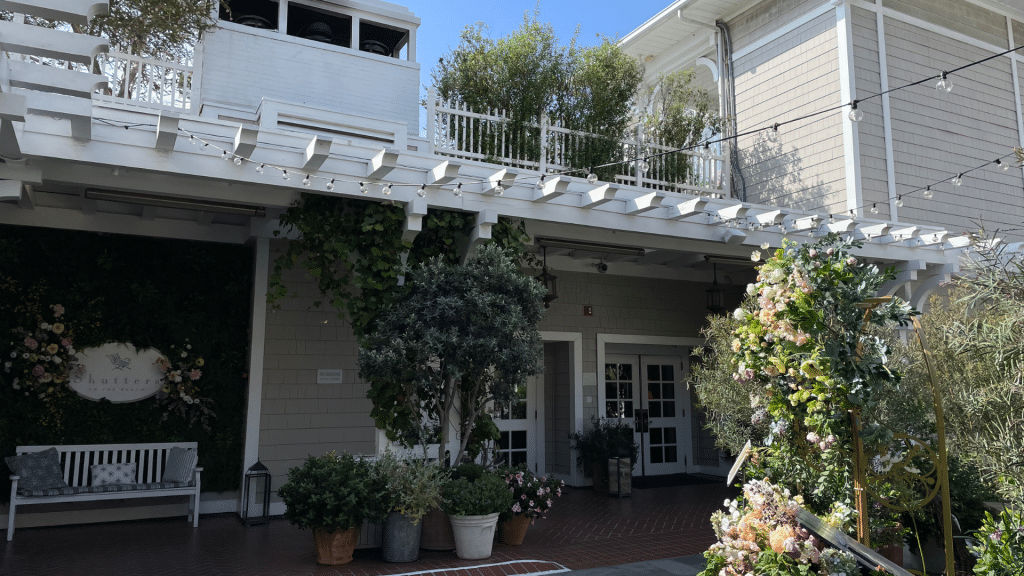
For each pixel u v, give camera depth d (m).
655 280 10.84
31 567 5.44
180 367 7.79
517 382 6.06
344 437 8.27
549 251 9.14
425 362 6.00
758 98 11.24
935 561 5.17
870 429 3.45
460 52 10.49
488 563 5.63
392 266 6.28
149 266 7.79
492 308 5.94
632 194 7.46
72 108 4.61
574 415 9.90
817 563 3.53
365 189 5.98
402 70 9.25
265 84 8.41
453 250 6.68
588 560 5.79
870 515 4.42
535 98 9.91
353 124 8.04
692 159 10.05
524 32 10.39
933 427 4.58
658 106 11.38
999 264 3.93
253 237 7.98
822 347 3.39
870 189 9.80
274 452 7.92
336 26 10.23
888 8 10.48
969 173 10.86
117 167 5.32
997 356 3.70
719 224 7.66
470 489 5.82
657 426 10.99
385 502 5.63
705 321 11.19
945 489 3.38
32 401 7.14
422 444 6.45
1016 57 11.82
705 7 11.66
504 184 6.25
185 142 5.48
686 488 9.74
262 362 7.92
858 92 9.94
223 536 6.70
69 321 7.38
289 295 8.20
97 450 7.27
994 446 3.74
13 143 4.75
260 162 5.69
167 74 8.33
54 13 3.42
